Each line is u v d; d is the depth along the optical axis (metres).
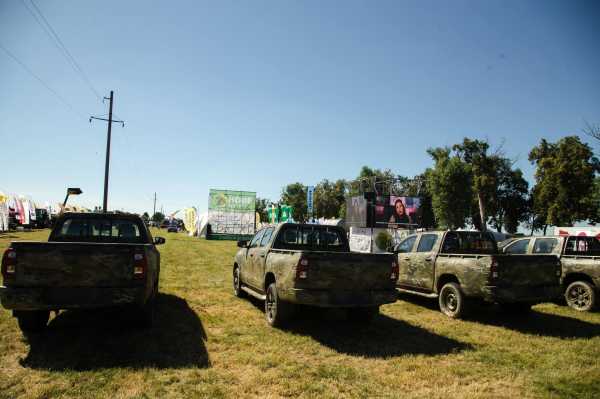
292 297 6.27
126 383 4.36
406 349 6.02
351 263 6.47
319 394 4.32
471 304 8.17
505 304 8.89
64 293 5.31
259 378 4.69
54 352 5.25
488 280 7.49
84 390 4.15
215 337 6.22
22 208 40.75
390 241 22.73
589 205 45.78
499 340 6.66
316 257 6.26
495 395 4.44
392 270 6.82
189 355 5.37
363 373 4.97
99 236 7.29
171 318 7.25
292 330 6.82
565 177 47.59
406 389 4.54
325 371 4.97
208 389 4.32
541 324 7.93
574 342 6.62
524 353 6.01
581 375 5.11
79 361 4.96
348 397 4.27
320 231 8.23
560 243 10.27
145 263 5.70
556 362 5.59
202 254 20.78
